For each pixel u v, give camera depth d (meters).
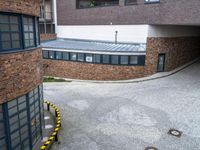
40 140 10.30
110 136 10.84
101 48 22.59
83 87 19.92
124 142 10.25
